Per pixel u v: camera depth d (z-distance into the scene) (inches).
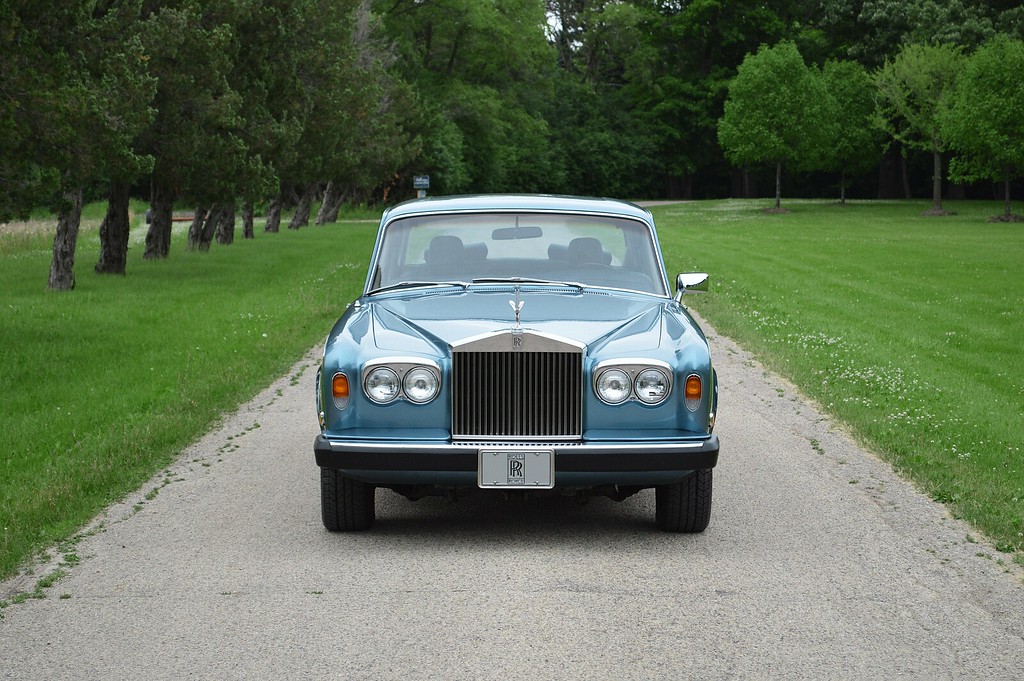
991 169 2321.6
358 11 2137.1
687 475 238.8
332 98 1328.7
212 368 486.3
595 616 197.2
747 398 427.2
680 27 3841.0
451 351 234.8
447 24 3326.8
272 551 237.9
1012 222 2294.5
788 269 1111.6
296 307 737.0
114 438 342.6
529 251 287.0
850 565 227.0
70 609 200.8
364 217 2962.6
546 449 230.8
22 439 345.7
